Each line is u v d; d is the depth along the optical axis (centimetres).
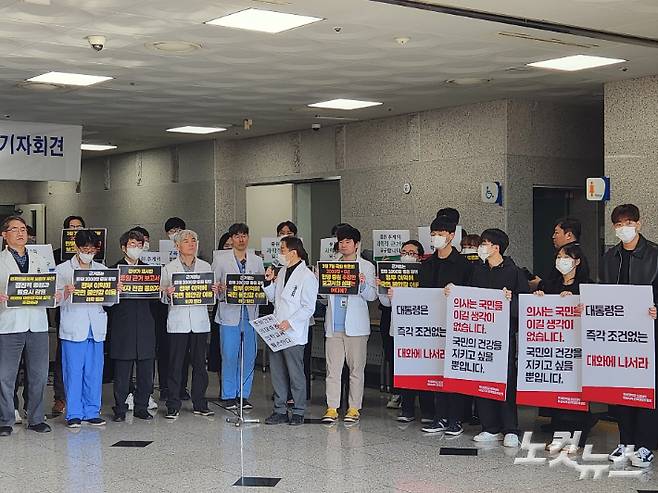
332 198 1322
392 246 926
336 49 777
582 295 649
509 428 710
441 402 760
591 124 1115
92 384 810
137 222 1638
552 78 916
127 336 819
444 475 615
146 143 1500
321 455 679
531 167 1065
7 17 664
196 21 676
